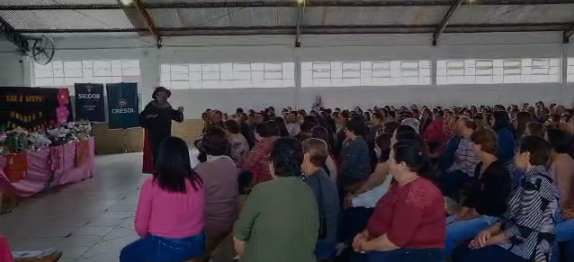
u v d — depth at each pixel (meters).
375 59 13.16
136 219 2.63
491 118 6.84
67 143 7.09
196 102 13.24
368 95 13.30
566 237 2.80
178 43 13.05
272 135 4.20
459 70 13.21
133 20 11.96
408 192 2.22
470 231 3.07
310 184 2.81
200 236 2.70
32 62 12.93
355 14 11.94
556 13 12.02
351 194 3.76
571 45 12.95
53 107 7.54
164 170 2.57
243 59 13.15
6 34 12.11
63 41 12.89
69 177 7.17
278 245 2.07
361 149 4.30
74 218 5.12
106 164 9.57
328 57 13.13
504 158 5.05
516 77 13.23
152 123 5.79
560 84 13.14
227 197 3.21
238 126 5.05
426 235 2.20
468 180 4.87
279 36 13.04
